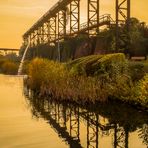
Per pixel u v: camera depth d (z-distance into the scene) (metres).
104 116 16.53
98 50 44.00
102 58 23.16
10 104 21.75
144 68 21.39
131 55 36.09
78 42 56.28
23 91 30.56
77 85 21.91
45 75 26.83
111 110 18.00
